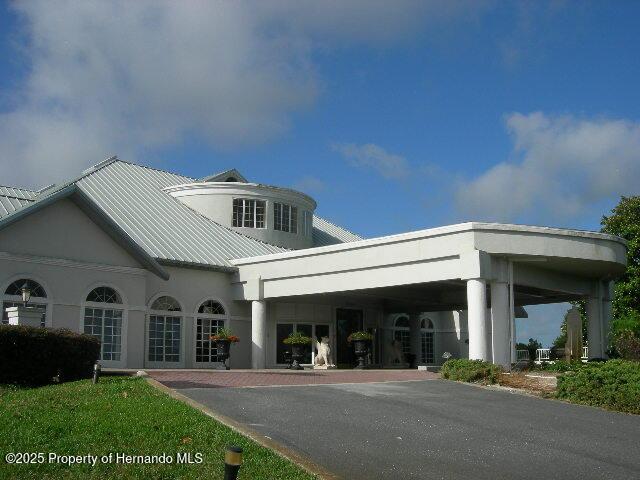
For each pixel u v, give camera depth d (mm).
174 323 26656
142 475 8453
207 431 10477
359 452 10398
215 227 31609
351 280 25375
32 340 16672
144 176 34344
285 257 27234
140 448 9445
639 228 36469
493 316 23047
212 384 17234
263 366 28031
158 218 29859
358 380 19844
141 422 10734
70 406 12109
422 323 38312
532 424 13328
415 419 13203
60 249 22469
